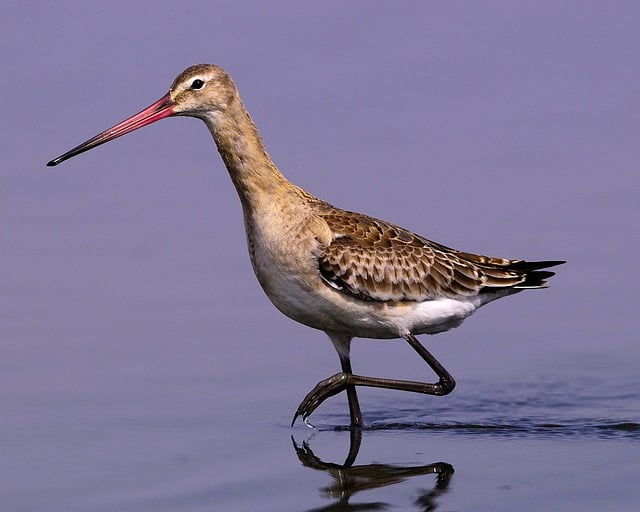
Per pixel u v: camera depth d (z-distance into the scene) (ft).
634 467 47.73
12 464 48.29
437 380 59.88
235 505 44.27
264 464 48.67
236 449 50.37
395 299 54.60
